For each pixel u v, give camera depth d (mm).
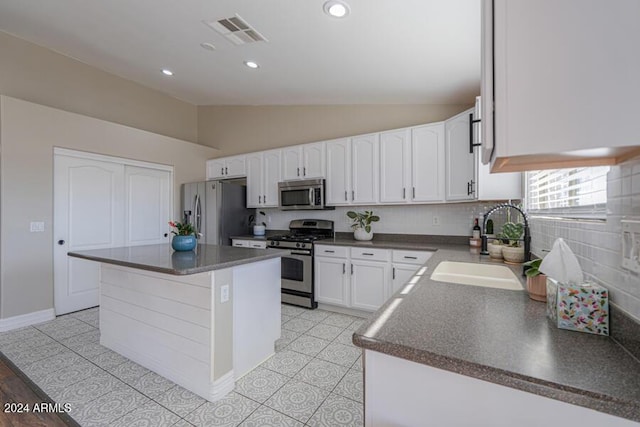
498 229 3002
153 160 4215
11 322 2898
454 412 726
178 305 1978
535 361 681
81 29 2992
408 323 922
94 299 3602
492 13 681
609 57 567
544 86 614
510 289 1347
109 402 1791
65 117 3312
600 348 749
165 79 4137
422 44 2186
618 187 814
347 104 3928
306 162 3918
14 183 2924
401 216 3568
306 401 1809
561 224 1360
